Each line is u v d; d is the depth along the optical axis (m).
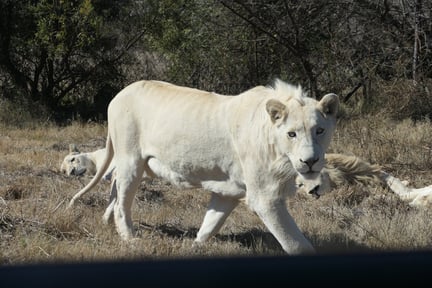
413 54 55.56
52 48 61.06
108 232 21.55
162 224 23.50
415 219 22.45
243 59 61.44
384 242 20.42
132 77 66.69
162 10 63.12
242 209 26.03
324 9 57.94
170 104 20.11
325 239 21.09
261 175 17.75
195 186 19.88
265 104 17.52
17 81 64.31
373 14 57.62
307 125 16.62
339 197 27.81
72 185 30.23
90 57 63.97
